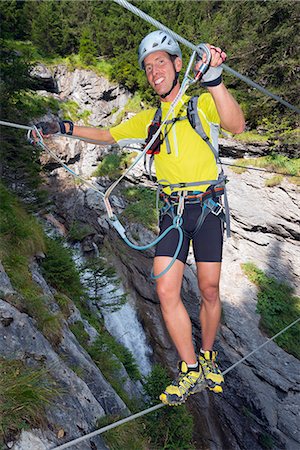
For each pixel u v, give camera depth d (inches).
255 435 557.3
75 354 297.9
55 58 1304.1
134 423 298.5
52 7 1378.0
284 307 665.6
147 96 1190.9
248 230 766.5
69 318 415.5
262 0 809.5
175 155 96.7
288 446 528.4
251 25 822.5
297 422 535.8
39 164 654.5
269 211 749.3
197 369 100.6
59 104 1195.9
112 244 887.7
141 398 462.9
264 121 813.2
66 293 503.5
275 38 768.3
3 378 173.2
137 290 785.6
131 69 1197.7
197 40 909.8
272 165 783.7
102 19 1282.0
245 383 584.4
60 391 199.8
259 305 667.4
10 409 158.2
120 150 1107.9
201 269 99.4
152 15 1155.3
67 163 1119.0
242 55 802.8
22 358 199.3
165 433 417.4
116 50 1239.5
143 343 705.6
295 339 624.1
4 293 251.0
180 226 97.7
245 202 778.2
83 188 1064.8
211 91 88.7
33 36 1311.5
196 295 683.4
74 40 1314.0
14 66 612.4
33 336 219.3
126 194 981.2
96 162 1118.4
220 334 634.8
